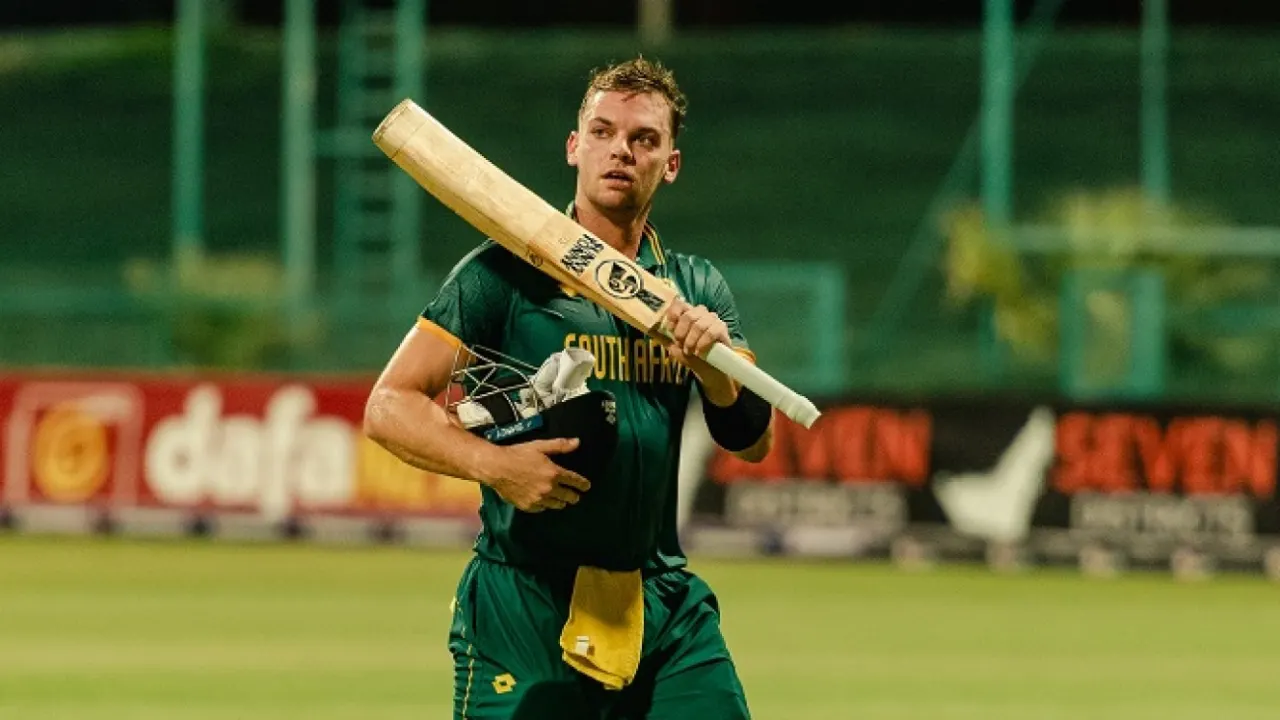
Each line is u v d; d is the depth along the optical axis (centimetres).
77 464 6300
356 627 4291
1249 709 3356
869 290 8938
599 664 1571
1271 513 5803
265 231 9506
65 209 9631
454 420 1524
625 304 1512
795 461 5991
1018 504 5897
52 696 3322
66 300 8294
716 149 9569
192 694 3359
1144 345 7644
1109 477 5872
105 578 5216
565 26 10231
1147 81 8144
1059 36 9694
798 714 3238
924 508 5938
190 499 6256
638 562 1617
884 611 4769
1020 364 8031
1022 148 9469
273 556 5853
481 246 1600
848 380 8606
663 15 9962
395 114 1529
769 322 8431
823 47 9775
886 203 9312
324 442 6219
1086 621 4631
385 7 9556
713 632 1639
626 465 1590
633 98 1582
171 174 9750
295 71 8181
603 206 1584
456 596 1648
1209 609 4931
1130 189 8838
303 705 3259
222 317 8031
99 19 10369
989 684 3591
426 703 3291
